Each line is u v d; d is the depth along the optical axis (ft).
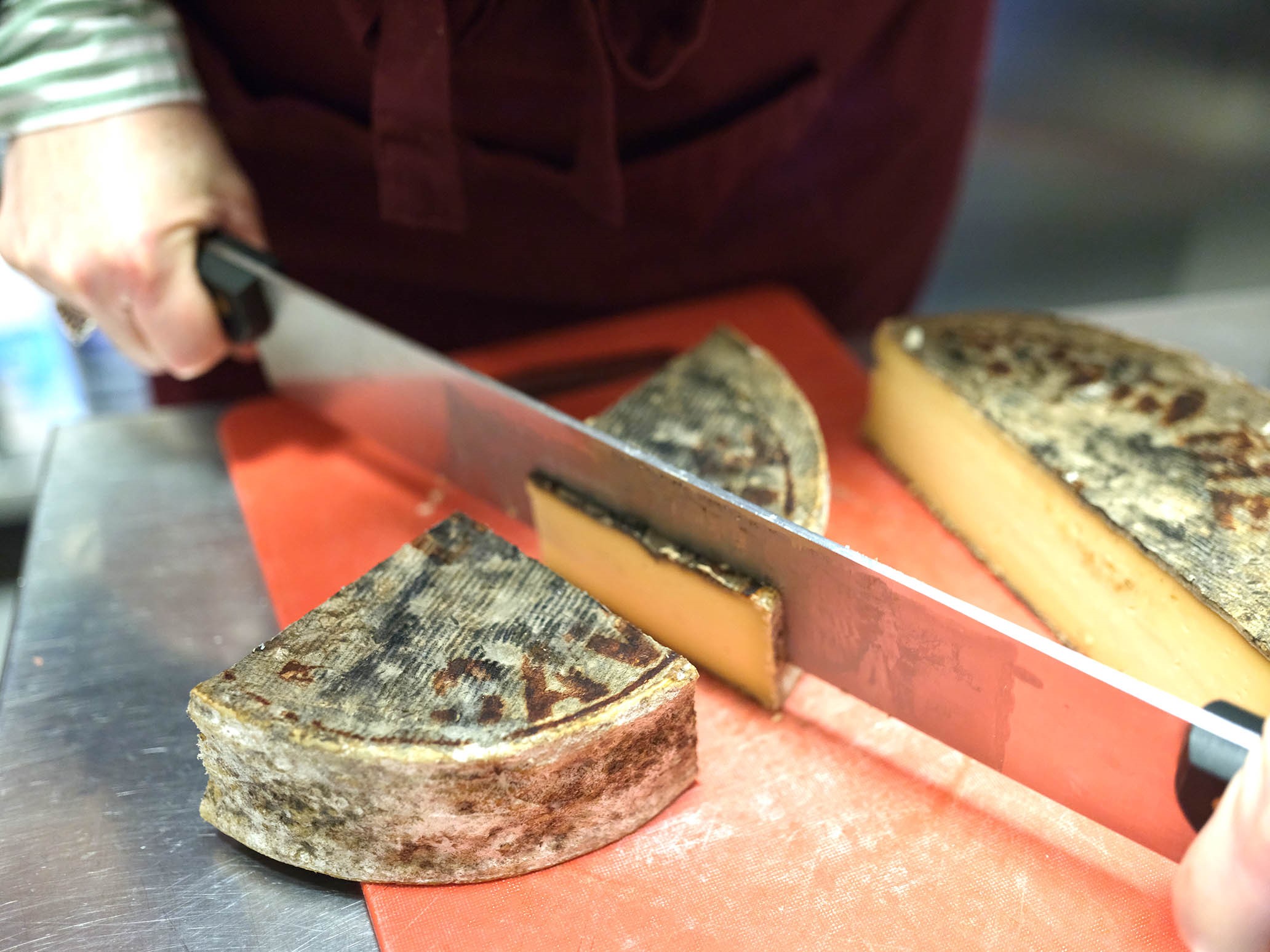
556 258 2.28
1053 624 1.84
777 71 2.10
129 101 1.93
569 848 1.58
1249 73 3.17
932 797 1.64
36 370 2.72
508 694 1.55
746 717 1.73
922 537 1.97
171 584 1.91
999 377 1.94
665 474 1.72
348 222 2.23
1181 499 1.75
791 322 2.36
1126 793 1.55
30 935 1.54
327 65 1.99
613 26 1.81
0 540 2.66
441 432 1.98
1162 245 3.51
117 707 1.75
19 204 1.94
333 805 1.54
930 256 2.63
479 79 1.93
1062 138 3.44
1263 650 1.58
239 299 1.98
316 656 1.59
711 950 1.52
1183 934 1.50
